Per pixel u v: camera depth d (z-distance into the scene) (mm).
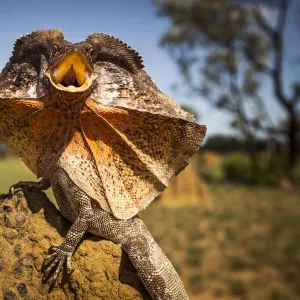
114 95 415
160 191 437
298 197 3232
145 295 432
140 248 428
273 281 1360
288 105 4191
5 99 399
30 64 413
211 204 2828
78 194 407
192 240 1881
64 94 380
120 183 422
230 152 6035
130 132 420
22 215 420
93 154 411
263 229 2100
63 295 405
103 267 418
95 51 407
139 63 430
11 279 392
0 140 428
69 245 398
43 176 431
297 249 1688
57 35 410
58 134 413
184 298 454
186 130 426
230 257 1579
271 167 4156
